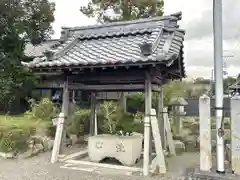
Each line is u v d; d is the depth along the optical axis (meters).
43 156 5.86
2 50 11.68
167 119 6.16
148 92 4.69
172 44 4.92
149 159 4.81
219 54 4.40
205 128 4.30
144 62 4.11
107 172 4.48
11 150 5.69
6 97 10.95
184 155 6.20
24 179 4.11
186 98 13.23
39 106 8.59
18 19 11.95
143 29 5.64
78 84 5.42
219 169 4.12
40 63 4.92
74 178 4.13
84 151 6.27
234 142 4.20
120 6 12.66
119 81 5.04
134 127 8.66
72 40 6.02
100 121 8.51
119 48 5.22
